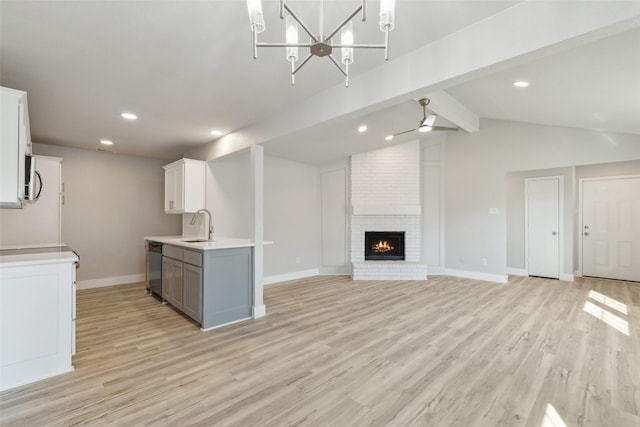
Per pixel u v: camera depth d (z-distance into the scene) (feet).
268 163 18.17
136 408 6.18
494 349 8.91
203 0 5.24
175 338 9.80
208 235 15.14
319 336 9.93
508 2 5.33
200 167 15.24
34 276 7.29
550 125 15.90
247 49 6.90
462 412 6.06
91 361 8.21
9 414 5.99
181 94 9.40
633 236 17.83
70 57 7.17
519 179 20.26
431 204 20.52
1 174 6.86
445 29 6.17
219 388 6.91
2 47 6.70
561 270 18.61
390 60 7.45
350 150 19.39
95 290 16.28
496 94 11.96
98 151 17.16
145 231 18.83
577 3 4.76
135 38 6.41
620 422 5.73
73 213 16.39
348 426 5.66
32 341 7.23
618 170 18.26
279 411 6.10
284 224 18.92
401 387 6.96
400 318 11.66
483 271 18.62
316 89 9.16
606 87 8.70
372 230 20.35
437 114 14.51
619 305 13.26
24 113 7.64
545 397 6.55
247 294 11.75
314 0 5.24
